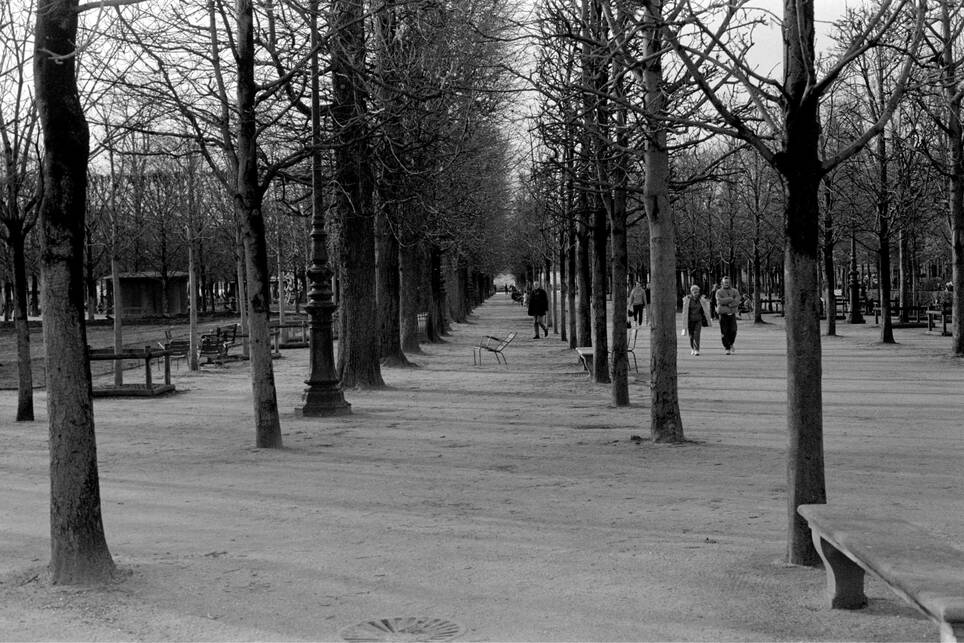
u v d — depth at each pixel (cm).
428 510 989
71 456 731
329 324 1834
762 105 741
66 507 730
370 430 1611
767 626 610
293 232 4694
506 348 3988
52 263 726
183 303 8556
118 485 1149
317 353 1825
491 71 2084
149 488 1129
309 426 1673
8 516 995
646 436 1473
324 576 745
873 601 659
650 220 1392
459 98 1978
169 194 4169
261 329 1434
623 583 712
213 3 1476
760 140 750
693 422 1619
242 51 1438
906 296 4750
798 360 745
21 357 1894
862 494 1012
